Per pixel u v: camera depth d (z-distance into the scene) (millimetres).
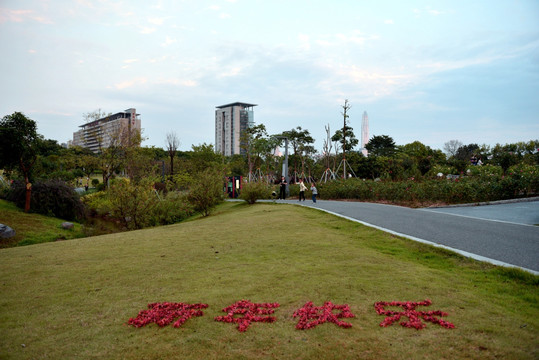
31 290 6383
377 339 4059
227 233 11977
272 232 11656
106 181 41438
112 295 5938
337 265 7246
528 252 7926
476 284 5973
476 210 17297
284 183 28172
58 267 8109
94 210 30297
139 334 4398
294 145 50469
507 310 4844
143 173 38938
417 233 10539
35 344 4246
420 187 22047
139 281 6684
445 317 4602
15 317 5125
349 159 48156
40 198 23406
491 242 9047
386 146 77688
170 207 22516
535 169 21734
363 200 25141
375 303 5059
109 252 9695
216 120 170625
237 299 5449
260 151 49156
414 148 76250
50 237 18312
